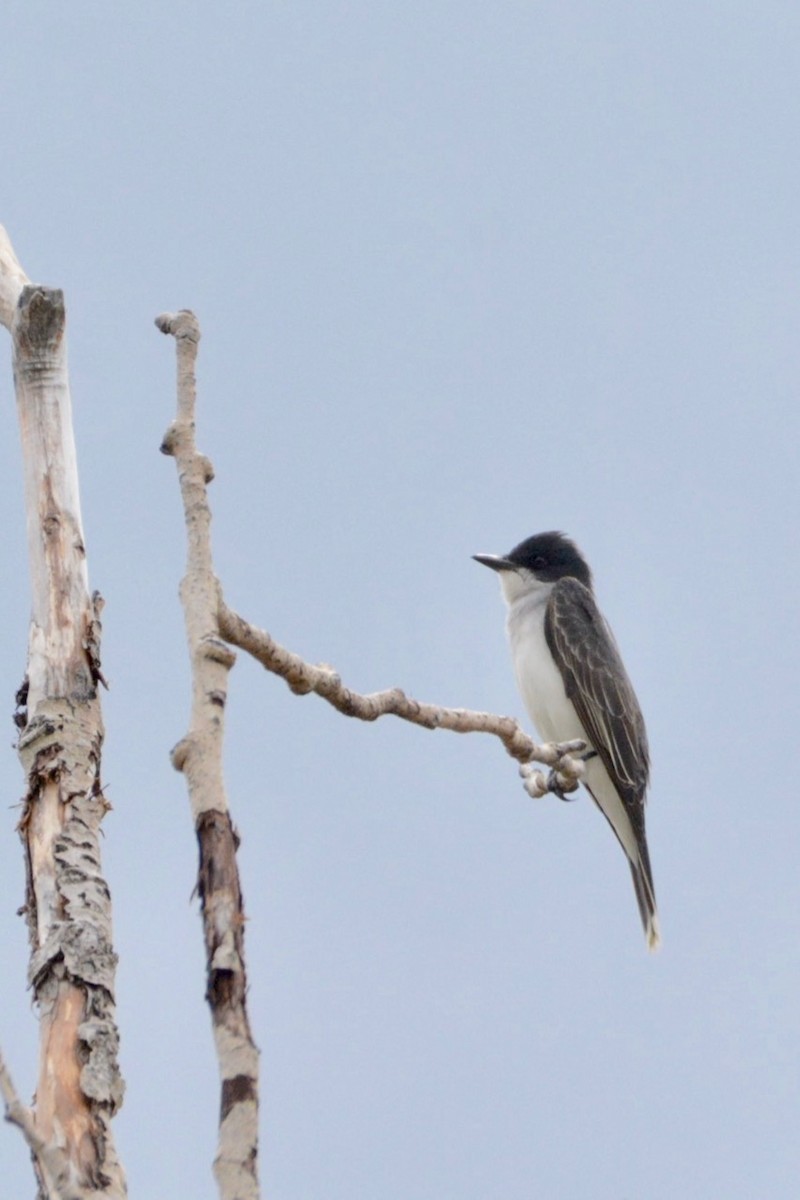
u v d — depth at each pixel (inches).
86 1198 290.8
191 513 321.4
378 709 389.1
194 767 273.7
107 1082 305.4
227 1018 240.5
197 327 343.0
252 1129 231.0
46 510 378.6
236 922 251.8
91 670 363.6
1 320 400.8
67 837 340.8
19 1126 239.6
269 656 350.6
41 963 318.0
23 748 351.9
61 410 388.5
